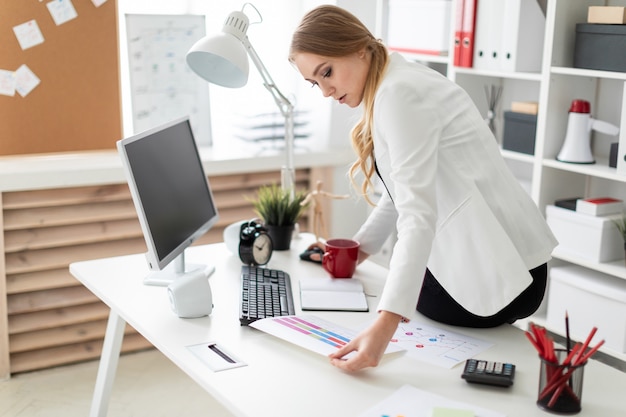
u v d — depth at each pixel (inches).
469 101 68.7
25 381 119.6
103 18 127.6
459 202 65.5
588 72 104.1
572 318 111.6
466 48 121.3
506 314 69.7
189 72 137.2
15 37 122.4
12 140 125.5
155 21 133.0
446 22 126.9
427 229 60.2
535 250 69.7
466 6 119.9
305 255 90.0
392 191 69.4
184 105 137.9
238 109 148.2
